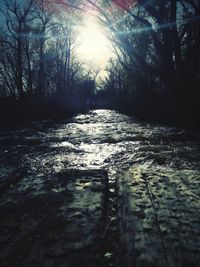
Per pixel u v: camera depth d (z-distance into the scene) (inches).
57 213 129.2
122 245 103.3
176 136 432.1
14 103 1164.5
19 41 1289.4
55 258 96.0
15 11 1240.2
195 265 90.9
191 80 666.2
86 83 2284.7
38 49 1400.1
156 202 137.8
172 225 114.3
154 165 244.1
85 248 101.4
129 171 196.9
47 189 163.2
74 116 1165.7
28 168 253.0
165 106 870.4
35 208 136.1
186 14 665.6
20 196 153.5
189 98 659.4
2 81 1375.5
